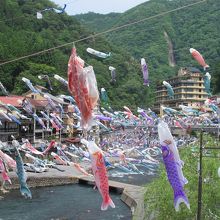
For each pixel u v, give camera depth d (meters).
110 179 62.28
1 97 68.81
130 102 77.62
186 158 27.86
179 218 24.44
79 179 59.88
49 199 49.19
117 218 41.88
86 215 42.53
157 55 66.94
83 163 66.94
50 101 34.78
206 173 25.52
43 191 54.06
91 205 46.97
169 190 25.64
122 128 81.75
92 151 10.30
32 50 85.44
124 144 72.44
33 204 46.03
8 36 90.31
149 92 88.50
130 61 58.50
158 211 27.25
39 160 57.97
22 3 102.00
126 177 63.81
